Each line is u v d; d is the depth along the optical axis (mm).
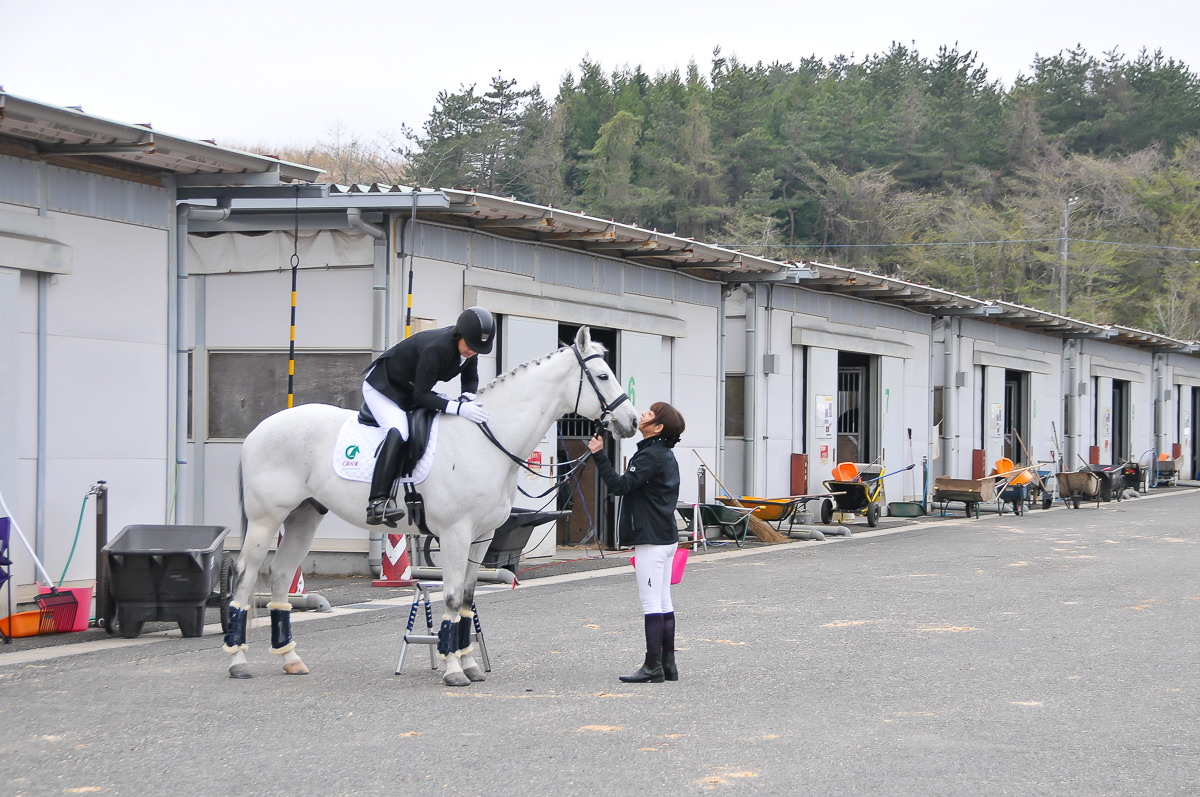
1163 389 37594
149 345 10359
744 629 9508
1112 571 13656
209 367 13859
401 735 5957
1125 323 62938
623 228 14711
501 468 7352
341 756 5566
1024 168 69500
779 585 12383
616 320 16109
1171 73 74812
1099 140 73250
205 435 13836
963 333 25938
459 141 59062
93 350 9836
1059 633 9312
